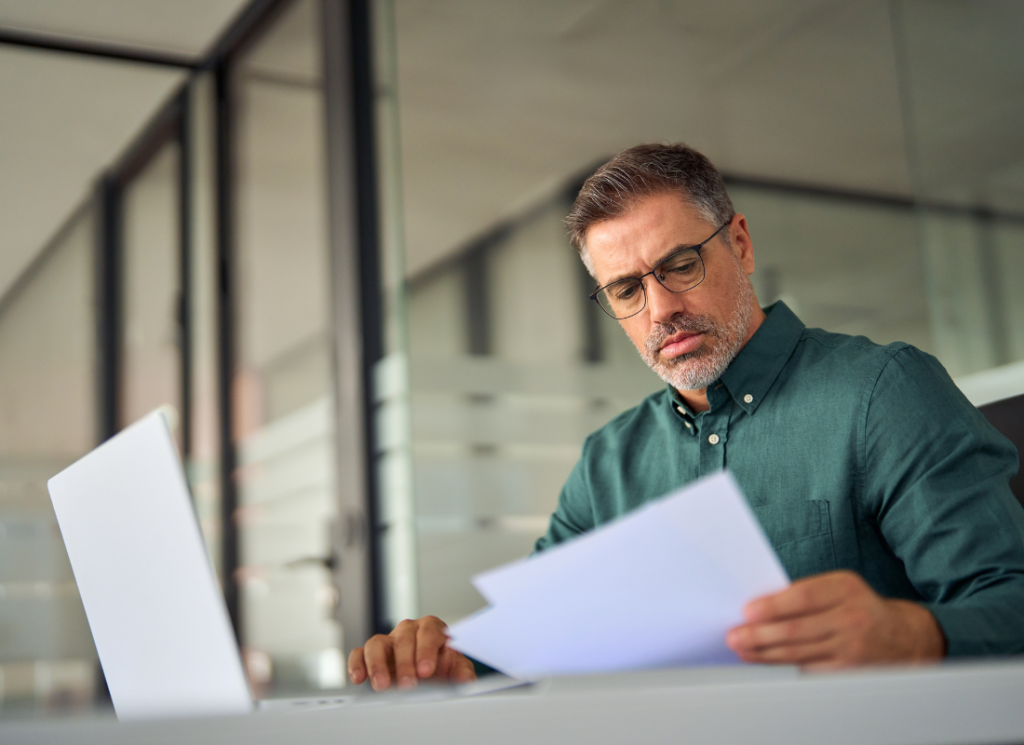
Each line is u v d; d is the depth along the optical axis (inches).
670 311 45.4
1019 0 75.2
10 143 128.8
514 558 88.0
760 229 87.5
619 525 21.7
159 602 29.2
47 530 124.3
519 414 89.5
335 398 98.2
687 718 17.0
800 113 86.7
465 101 92.2
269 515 115.3
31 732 16.1
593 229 47.4
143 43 129.9
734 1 90.7
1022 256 75.2
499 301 90.6
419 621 39.6
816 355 46.6
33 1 119.1
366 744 16.4
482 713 16.8
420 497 86.1
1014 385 73.3
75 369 130.6
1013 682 18.1
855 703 17.4
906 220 80.6
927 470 39.0
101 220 134.8
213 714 16.3
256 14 124.0
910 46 80.9
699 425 48.6
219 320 128.3
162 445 28.6
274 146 119.7
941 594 35.7
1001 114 76.1
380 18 100.3
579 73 94.4
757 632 23.7
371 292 97.7
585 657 24.7
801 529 43.2
